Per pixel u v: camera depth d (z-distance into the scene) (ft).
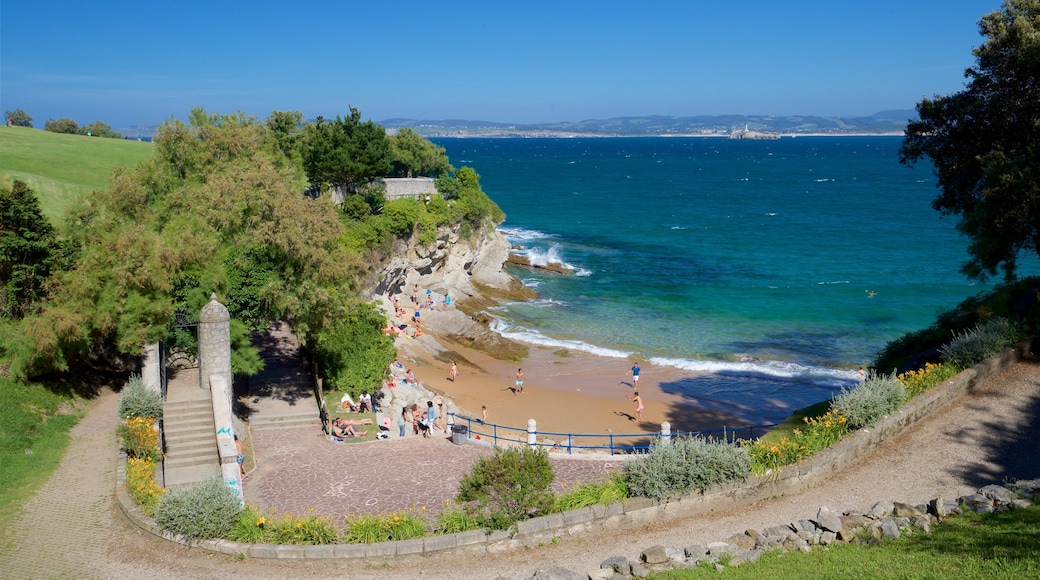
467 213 219.61
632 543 61.77
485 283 226.38
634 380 142.41
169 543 64.64
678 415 129.90
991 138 109.60
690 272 259.80
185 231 100.58
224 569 60.85
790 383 147.64
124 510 69.77
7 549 63.46
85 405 99.25
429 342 162.71
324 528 63.46
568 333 183.52
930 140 117.60
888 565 49.01
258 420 100.12
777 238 333.01
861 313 202.59
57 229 108.17
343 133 199.52
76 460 83.20
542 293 228.02
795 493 68.44
